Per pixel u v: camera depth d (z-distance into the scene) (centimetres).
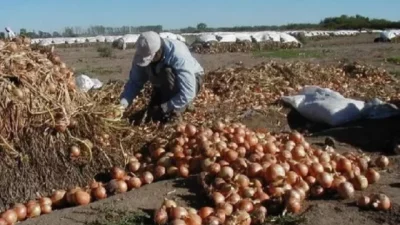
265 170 249
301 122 436
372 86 630
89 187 260
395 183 267
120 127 292
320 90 461
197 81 356
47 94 268
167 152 294
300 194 237
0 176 254
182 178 273
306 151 285
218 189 245
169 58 338
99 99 296
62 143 267
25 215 242
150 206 241
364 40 2498
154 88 359
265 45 1898
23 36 302
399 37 2245
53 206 254
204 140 283
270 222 225
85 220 231
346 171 267
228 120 388
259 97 498
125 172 280
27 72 268
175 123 330
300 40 2355
